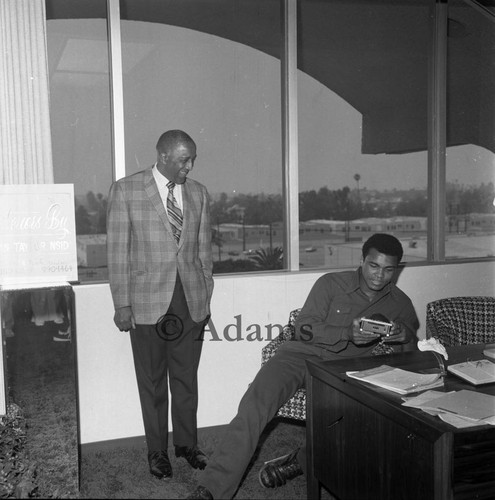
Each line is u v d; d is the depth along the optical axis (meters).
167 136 2.79
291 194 3.61
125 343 3.12
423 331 3.87
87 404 3.09
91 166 3.25
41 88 2.82
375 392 1.97
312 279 3.52
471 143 4.20
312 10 3.72
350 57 3.82
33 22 2.79
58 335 2.35
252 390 2.47
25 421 2.35
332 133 3.77
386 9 3.89
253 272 3.51
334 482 2.22
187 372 2.85
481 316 3.02
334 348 2.63
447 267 3.90
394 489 1.90
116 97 3.24
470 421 1.74
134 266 2.79
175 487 2.64
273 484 2.62
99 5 3.23
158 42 3.36
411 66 3.98
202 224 2.91
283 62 3.63
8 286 2.36
